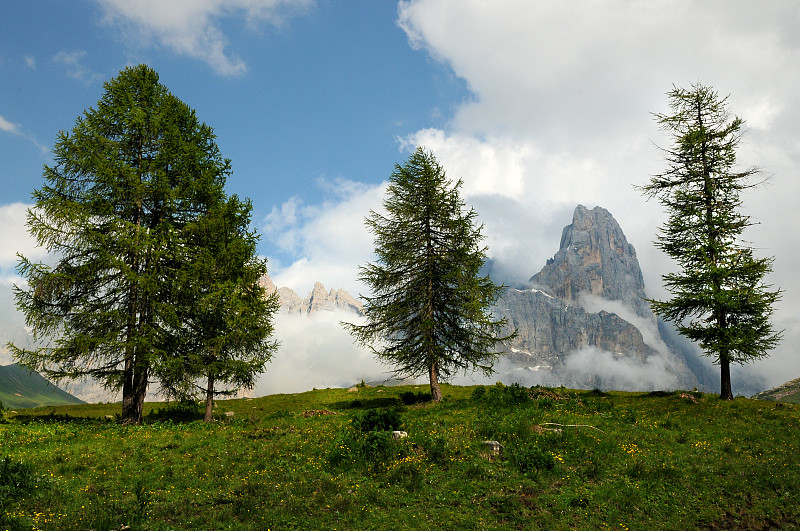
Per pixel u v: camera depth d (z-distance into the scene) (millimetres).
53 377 21750
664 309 31625
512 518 12523
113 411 33312
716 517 13516
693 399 28594
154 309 22781
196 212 25219
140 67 25719
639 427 21906
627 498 14133
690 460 17625
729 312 29891
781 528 13078
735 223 30531
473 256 31188
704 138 32344
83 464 14844
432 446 16609
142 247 22344
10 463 12648
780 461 17734
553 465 15859
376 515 12094
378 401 33688
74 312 22188
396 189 33000
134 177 22938
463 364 30969
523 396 26484
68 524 10367
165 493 12805
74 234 21953
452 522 12023
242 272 25234
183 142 24422
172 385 23422
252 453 16719
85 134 23109
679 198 32531
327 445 17500
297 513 11891
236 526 10984
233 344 24375
